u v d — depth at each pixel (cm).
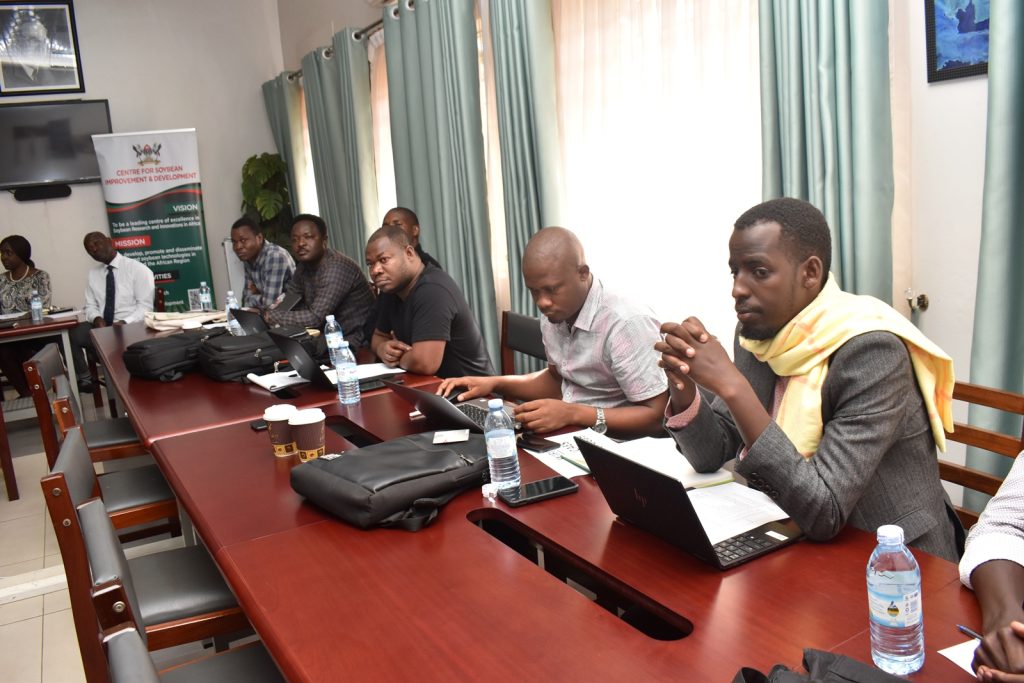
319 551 136
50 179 673
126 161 665
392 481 146
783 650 98
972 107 218
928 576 113
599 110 365
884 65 229
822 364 136
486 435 159
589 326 211
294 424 183
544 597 116
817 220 135
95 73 682
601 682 94
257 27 731
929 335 238
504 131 399
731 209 307
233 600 169
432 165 464
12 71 661
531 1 371
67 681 226
